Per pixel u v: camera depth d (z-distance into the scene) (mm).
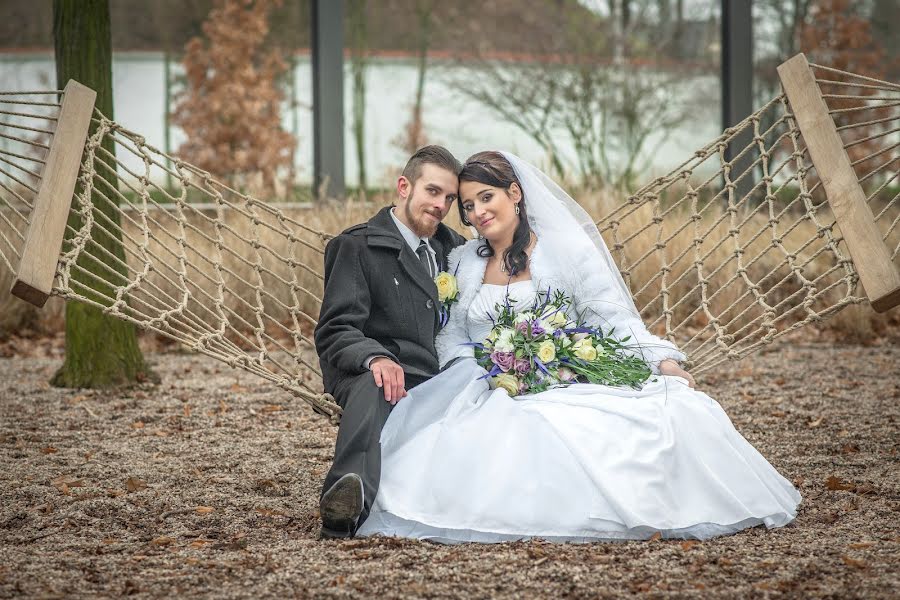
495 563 3168
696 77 18969
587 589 2904
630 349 3986
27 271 3656
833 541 3402
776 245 4438
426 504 3486
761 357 8281
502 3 19500
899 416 5852
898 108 14398
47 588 2967
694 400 3725
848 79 15500
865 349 8594
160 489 4371
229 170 16688
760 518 3586
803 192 4422
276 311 9023
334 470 3516
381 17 20188
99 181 6367
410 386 3877
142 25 18797
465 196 4008
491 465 3482
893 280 3746
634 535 3426
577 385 3771
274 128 17359
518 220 4055
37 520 3844
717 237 9555
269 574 3092
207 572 3121
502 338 3820
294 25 19266
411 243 4008
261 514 3943
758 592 2850
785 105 4633
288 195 12961
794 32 18016
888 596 2801
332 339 3756
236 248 9016
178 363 8086
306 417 6098
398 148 20125
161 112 18922
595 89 18875
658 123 18891
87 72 6395
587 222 4207
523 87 19016
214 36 17031
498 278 4059
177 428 5723
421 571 3098
